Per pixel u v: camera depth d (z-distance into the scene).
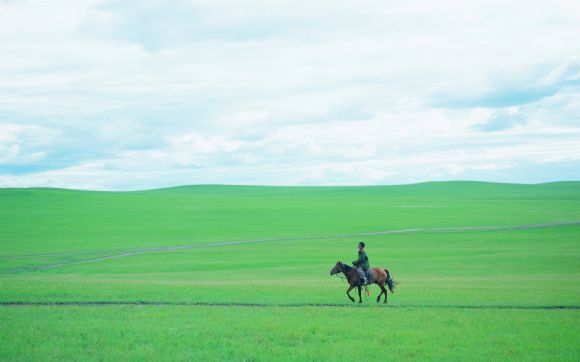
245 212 128.38
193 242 81.75
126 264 58.03
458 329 21.16
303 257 62.66
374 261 56.31
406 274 45.31
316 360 17.42
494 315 23.66
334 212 129.88
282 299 28.03
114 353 17.91
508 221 107.19
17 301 26.34
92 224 103.88
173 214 122.50
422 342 19.38
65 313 23.48
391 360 17.36
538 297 28.25
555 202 159.88
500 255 57.88
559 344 18.94
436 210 134.50
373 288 32.97
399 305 26.69
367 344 19.14
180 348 18.62
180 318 22.80
